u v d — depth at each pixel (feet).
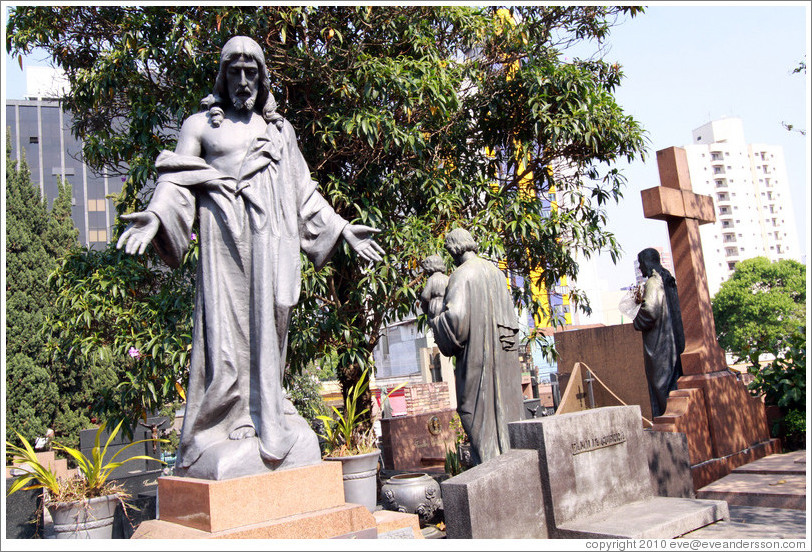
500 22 30.32
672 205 25.76
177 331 23.98
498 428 19.53
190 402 14.07
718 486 22.00
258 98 15.70
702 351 25.68
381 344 99.76
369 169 27.78
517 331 20.72
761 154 276.82
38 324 55.31
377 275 24.76
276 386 13.96
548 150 31.09
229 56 14.89
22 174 59.57
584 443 15.48
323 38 26.35
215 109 15.06
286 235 14.90
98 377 56.90
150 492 27.53
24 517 22.25
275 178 15.01
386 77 24.70
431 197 26.91
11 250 56.34
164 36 25.38
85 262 26.05
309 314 25.79
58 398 55.57
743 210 269.85
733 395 26.08
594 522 14.64
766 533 15.42
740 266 147.02
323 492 13.71
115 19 25.77
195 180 14.44
